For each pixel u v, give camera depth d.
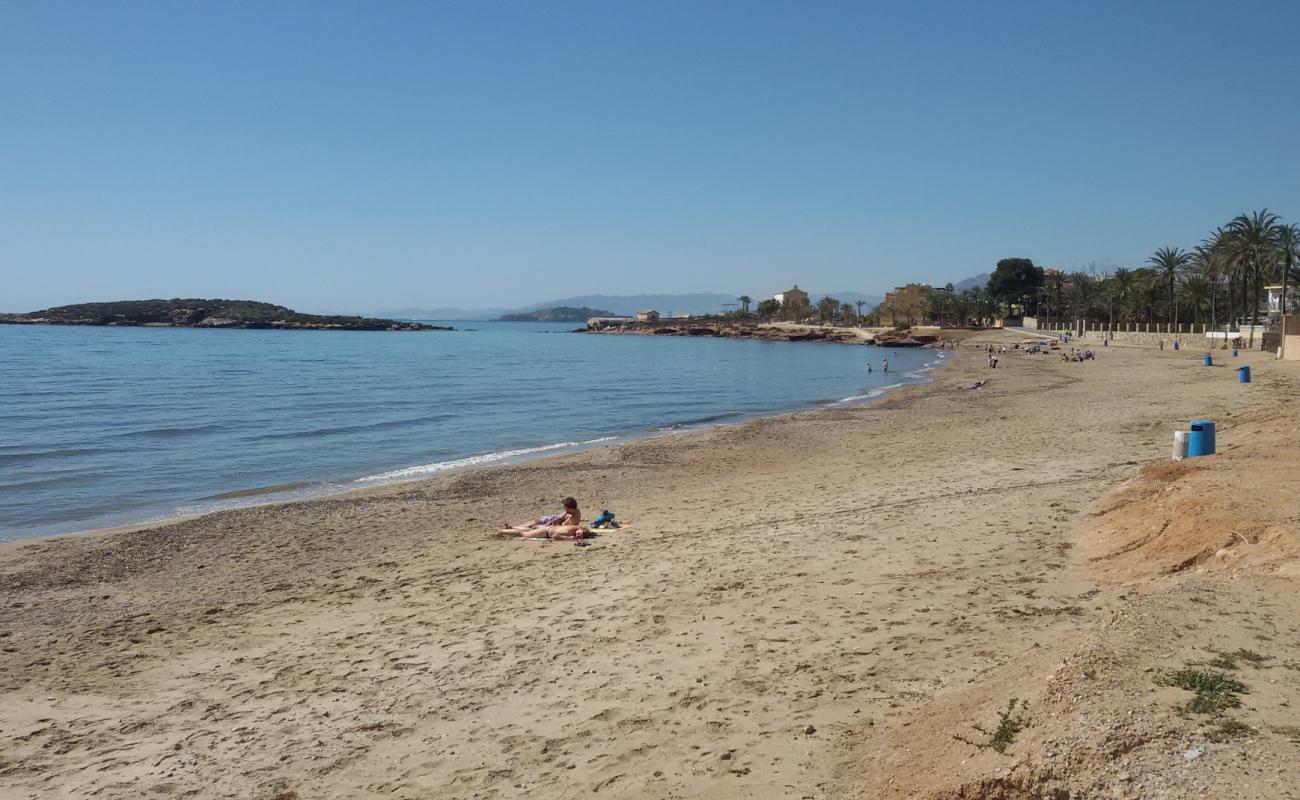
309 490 22.14
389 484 22.44
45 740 7.45
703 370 81.06
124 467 25.56
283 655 9.44
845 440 28.11
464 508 18.69
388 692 7.99
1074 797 4.02
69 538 16.22
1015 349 102.38
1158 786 3.85
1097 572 9.30
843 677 7.08
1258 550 8.00
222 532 16.59
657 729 6.52
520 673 8.13
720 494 18.89
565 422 38.47
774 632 8.48
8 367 71.31
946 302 165.50
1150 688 4.79
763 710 6.62
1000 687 5.79
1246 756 3.96
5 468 25.08
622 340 195.62
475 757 6.41
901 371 76.62
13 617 11.56
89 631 10.80
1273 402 29.75
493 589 11.61
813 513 15.09
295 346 131.75
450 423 37.72
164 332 193.75
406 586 12.24
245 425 35.91
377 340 176.75
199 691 8.48
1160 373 51.78
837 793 5.15
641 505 18.22
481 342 171.38
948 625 8.06
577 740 6.49
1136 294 102.75
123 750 7.14
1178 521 9.49
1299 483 10.47
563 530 14.84
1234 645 5.41
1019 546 10.87
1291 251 64.62
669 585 10.76
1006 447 22.88
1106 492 13.57
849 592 9.60
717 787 5.48
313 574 13.49
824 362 97.56
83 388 52.75
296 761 6.64
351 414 40.66
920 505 14.53
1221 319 98.12
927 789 4.67
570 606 10.30
